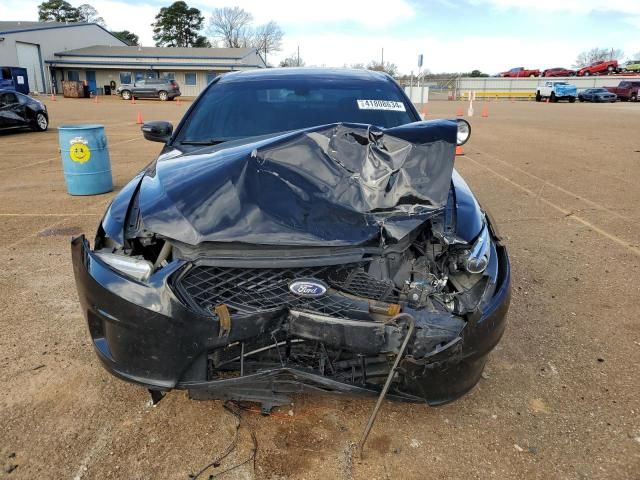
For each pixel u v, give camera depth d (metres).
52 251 5.03
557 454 2.44
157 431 2.55
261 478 2.28
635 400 2.82
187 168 2.75
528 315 3.77
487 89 56.19
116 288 2.26
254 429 2.56
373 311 2.21
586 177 8.68
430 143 2.72
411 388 2.29
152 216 2.39
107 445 2.46
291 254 2.25
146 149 12.45
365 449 2.45
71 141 7.27
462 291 2.35
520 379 3.01
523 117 23.28
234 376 2.32
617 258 4.91
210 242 2.25
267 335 2.22
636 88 44.56
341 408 2.72
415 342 2.19
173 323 2.19
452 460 2.39
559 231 5.74
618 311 3.84
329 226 2.34
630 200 7.11
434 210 2.48
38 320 3.61
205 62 50.03
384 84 4.13
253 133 3.62
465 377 2.35
